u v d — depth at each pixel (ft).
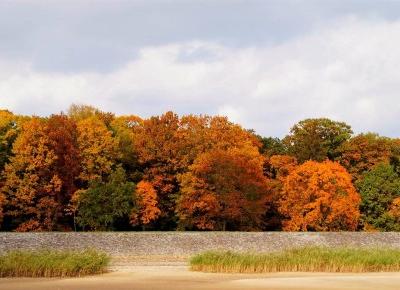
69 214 252.42
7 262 138.92
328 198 264.52
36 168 250.16
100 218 243.81
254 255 160.56
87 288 118.52
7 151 268.82
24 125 254.88
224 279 136.36
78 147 269.03
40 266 139.23
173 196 265.75
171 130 284.00
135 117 334.03
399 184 292.81
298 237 222.07
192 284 126.31
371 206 289.94
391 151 335.26
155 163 279.69
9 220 251.39
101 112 336.90
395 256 164.55
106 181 272.72
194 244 206.28
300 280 134.62
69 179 261.44
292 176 273.54
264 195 268.62
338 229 266.77
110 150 273.95
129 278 136.87
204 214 260.01
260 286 123.85
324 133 343.67
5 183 246.27
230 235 214.69
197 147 284.82
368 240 229.66
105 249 196.54
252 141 319.47
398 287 124.36
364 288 122.31
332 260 158.40
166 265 171.32
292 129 347.36
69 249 192.75
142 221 257.34
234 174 259.39
